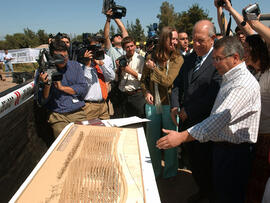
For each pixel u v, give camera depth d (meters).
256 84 1.41
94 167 1.27
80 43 3.21
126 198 1.05
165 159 2.68
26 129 2.10
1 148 1.59
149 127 2.63
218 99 1.49
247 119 1.45
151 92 2.57
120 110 3.59
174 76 2.29
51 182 1.14
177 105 2.30
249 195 1.77
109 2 3.44
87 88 2.45
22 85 2.29
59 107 2.29
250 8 1.72
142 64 3.11
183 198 2.49
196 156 2.07
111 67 2.93
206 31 1.82
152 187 1.12
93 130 1.78
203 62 1.94
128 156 1.41
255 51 1.59
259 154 1.67
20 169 1.89
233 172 1.58
